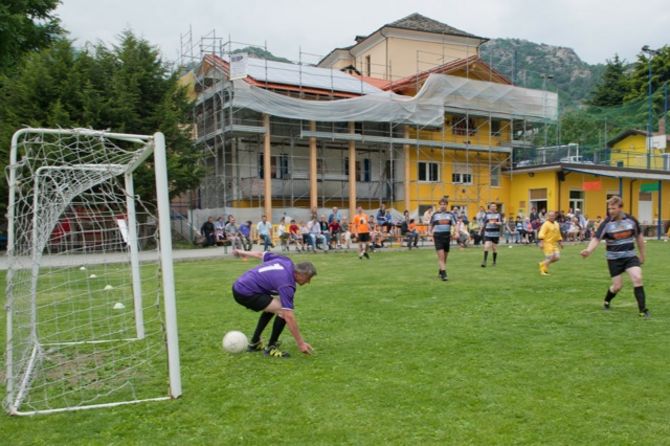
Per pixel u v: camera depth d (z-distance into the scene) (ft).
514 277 38.65
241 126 80.59
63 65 67.15
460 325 22.33
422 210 101.50
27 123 63.00
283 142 90.53
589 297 29.40
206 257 59.16
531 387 14.51
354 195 91.04
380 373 15.89
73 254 30.07
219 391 14.60
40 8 59.77
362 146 96.94
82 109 67.41
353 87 95.55
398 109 92.99
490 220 46.29
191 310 26.68
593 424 12.09
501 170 111.65
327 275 40.81
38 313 26.63
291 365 16.85
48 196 19.63
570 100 248.52
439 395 13.98
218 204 89.51
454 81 100.17
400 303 27.86
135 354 18.63
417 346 18.93
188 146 76.89
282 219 72.33
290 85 87.92
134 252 21.54
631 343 19.03
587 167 101.65
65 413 13.38
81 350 19.31
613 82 187.21
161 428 12.32
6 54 49.98
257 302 17.78
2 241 70.13
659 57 167.02
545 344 19.02
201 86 92.94
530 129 121.49
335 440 11.48
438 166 104.47
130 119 69.05
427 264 49.11
